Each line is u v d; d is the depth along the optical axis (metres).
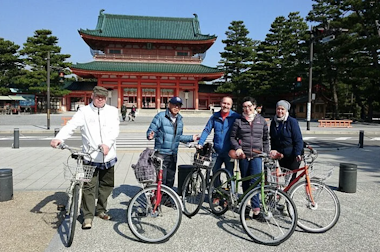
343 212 5.66
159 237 4.39
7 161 10.32
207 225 4.98
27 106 42.44
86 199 4.80
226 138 5.60
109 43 49.16
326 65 37.97
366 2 31.23
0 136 19.02
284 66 46.22
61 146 4.45
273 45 48.25
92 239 4.40
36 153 11.97
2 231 4.60
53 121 30.14
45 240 4.32
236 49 48.78
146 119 34.94
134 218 4.99
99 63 47.56
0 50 42.72
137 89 47.62
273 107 52.72
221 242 4.36
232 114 5.65
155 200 4.62
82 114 4.79
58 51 42.53
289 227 4.73
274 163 4.90
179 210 4.43
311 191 5.02
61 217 5.21
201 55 50.03
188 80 48.34
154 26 51.97
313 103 42.12
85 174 4.43
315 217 5.19
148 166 4.61
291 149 5.33
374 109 44.12
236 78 48.44
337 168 9.64
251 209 4.98
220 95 52.19
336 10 35.47
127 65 47.88
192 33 51.78
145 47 50.00
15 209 5.56
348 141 17.91
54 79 41.78
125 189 7.04
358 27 31.31
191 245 4.26
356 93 37.03
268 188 4.63
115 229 4.77
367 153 12.93
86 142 4.83
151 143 15.79
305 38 39.09
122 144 15.34
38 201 6.04
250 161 5.16
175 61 49.62
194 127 26.03
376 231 4.80
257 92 46.81
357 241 4.44
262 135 5.23
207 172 5.80
